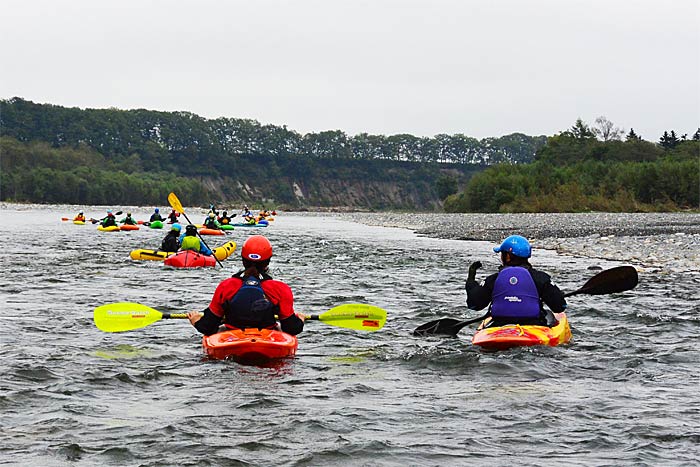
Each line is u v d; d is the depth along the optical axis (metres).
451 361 8.24
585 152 109.62
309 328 10.74
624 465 5.00
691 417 6.11
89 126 187.62
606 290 10.25
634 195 76.94
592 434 5.63
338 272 19.14
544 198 78.69
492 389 7.08
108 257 22.83
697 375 7.72
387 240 34.50
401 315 12.13
